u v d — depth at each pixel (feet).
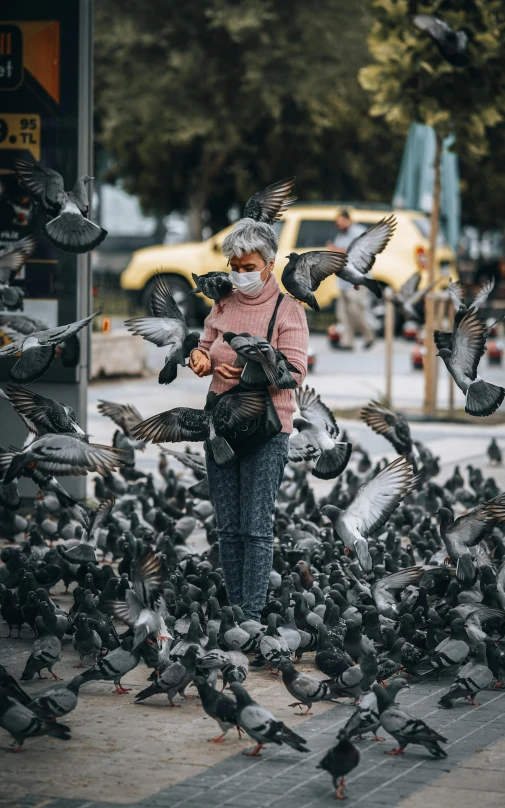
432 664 25.02
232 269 26.37
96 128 142.51
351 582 30.37
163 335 26.32
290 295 26.73
